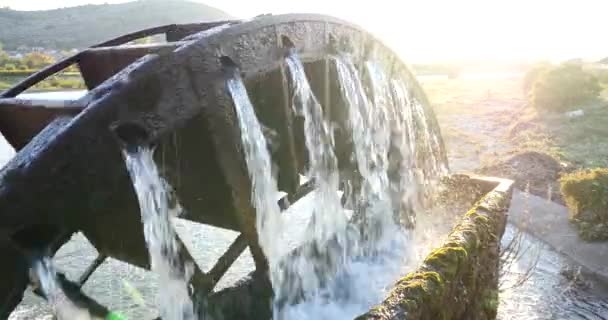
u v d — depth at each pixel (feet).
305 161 18.69
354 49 18.10
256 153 13.14
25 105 12.36
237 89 12.49
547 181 41.55
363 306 16.17
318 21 16.02
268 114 15.88
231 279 20.02
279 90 15.23
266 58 13.80
